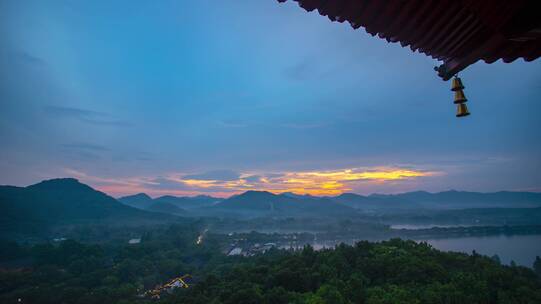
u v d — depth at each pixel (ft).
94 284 391.45
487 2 16.88
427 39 22.13
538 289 248.93
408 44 23.30
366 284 262.06
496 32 18.71
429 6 19.54
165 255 560.61
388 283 249.75
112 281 387.96
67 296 326.24
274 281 266.77
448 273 266.16
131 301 311.06
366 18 21.48
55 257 507.71
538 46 20.10
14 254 537.65
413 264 271.28
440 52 23.00
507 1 16.51
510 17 17.31
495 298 231.71
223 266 440.04
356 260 312.29
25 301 318.04
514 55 20.92
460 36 20.85
